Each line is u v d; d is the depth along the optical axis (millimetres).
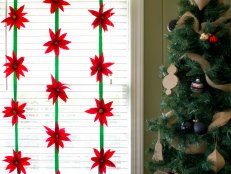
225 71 1504
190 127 1524
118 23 2137
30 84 2141
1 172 2166
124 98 2150
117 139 2150
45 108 2152
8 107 2051
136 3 2064
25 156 2148
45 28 2139
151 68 2088
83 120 2146
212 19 1555
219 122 1439
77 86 2141
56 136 2057
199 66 1509
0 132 2170
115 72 2141
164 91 1811
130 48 2082
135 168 2082
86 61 2139
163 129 1604
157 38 2080
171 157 1687
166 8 2074
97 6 2139
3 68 2148
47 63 2143
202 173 1516
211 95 1539
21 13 2051
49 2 2033
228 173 1500
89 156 2154
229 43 1527
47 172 2160
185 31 1518
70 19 2133
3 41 2146
